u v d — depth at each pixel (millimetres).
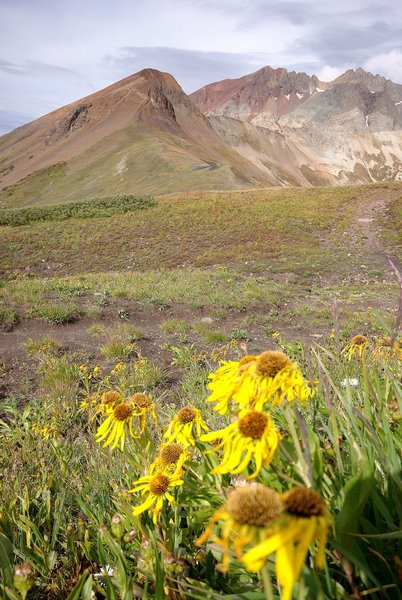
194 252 27750
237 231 31188
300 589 767
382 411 1500
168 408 4879
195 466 1550
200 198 41062
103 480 2727
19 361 8375
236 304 13312
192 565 1506
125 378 7137
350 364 3514
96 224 34188
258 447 1009
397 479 1131
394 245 27469
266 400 1141
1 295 12562
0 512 2131
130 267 25938
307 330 11445
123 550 1647
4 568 1485
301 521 680
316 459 1149
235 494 767
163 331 10914
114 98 130875
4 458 3617
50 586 1777
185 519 1970
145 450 1820
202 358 8625
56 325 10680
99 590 1485
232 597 1046
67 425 5293
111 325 11133
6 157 138750
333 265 23578
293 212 34969
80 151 107062
